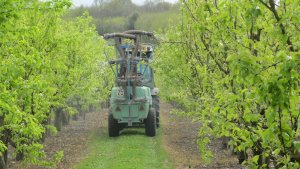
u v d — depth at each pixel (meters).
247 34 6.80
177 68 17.17
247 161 6.36
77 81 20.19
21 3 8.24
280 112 4.54
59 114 26.73
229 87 7.28
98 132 25.86
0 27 7.77
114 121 22.27
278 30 4.98
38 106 12.21
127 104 21.64
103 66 30.00
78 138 23.84
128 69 21.80
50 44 14.16
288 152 4.89
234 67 4.44
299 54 4.10
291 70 4.09
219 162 15.72
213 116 8.04
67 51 17.94
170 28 18.09
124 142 20.45
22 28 8.70
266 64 4.64
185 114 17.09
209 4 7.30
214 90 10.71
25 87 8.90
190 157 17.34
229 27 7.04
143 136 22.28
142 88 21.66
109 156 18.02
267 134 4.61
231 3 6.52
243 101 6.29
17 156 16.61
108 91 28.91
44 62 10.35
